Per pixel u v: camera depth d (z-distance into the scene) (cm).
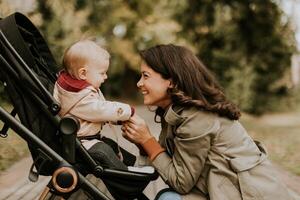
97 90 271
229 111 265
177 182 261
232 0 1809
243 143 267
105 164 254
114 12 2592
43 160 245
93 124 263
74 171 239
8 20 266
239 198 259
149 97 271
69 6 1703
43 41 304
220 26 1827
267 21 1852
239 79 1922
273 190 261
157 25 2469
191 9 1825
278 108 2181
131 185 257
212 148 262
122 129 271
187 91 264
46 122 254
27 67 247
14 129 242
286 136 1326
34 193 577
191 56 270
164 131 288
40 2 1623
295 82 2512
